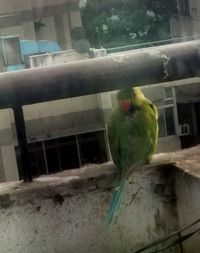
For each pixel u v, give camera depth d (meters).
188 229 1.49
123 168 1.43
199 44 1.25
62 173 1.54
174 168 1.50
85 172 1.51
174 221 1.54
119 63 1.24
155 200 1.52
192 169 1.45
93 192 1.48
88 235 1.50
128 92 1.50
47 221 1.46
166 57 1.24
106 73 1.24
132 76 1.25
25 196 1.44
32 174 1.58
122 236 1.52
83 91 1.26
